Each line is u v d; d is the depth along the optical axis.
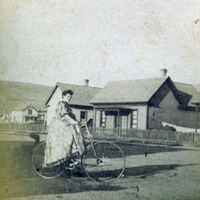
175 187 6.32
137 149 9.75
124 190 5.83
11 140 7.86
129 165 7.35
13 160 7.11
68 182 6.03
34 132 8.50
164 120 12.99
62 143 6.11
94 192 5.61
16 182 6.16
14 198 5.77
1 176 6.39
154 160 8.20
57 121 6.23
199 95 12.42
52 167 6.44
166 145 11.33
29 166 6.87
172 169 7.55
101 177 6.28
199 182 6.64
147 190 5.95
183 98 12.71
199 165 8.16
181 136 12.17
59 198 5.31
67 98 6.59
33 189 5.81
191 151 9.38
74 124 6.21
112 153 7.14
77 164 6.34
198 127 12.11
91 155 7.07
